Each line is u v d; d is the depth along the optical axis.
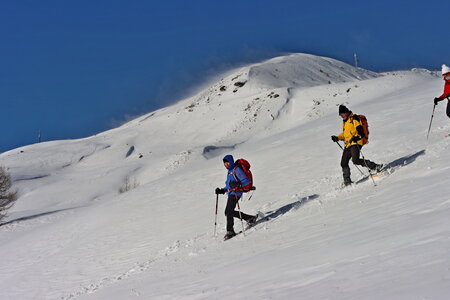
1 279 15.51
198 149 66.12
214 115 90.44
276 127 75.62
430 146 11.36
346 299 3.69
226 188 10.69
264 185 15.48
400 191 8.12
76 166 77.56
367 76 160.50
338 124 25.41
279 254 6.79
